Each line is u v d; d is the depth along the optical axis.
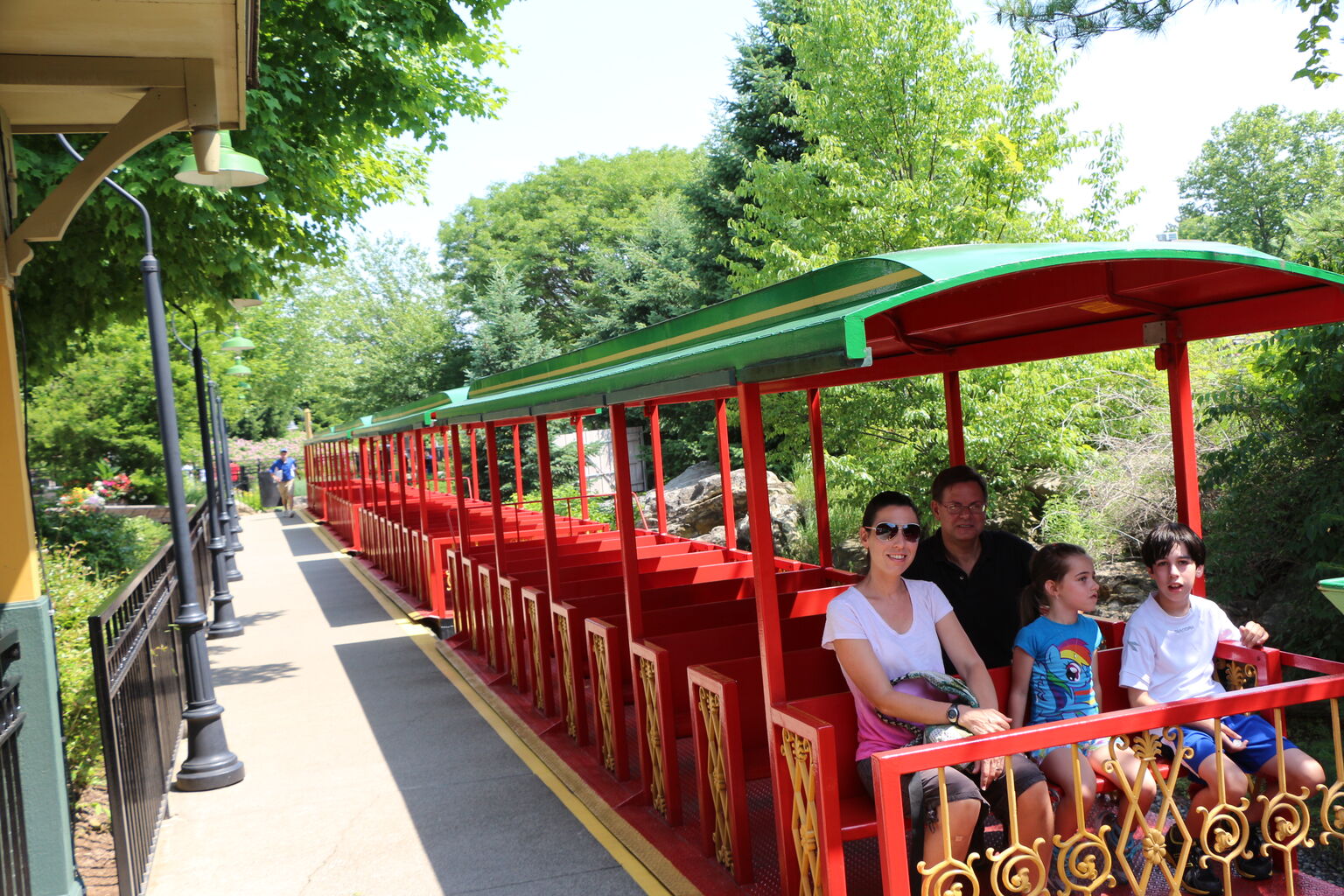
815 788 3.46
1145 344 4.44
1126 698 4.22
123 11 4.01
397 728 7.08
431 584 11.20
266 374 31.41
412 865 4.71
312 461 34.50
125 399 18.64
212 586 14.82
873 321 4.70
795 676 4.40
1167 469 9.97
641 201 45.38
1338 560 7.03
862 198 13.38
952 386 5.62
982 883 3.75
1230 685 4.06
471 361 34.59
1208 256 3.30
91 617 4.24
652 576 7.73
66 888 4.26
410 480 30.27
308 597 13.97
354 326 54.75
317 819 5.40
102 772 6.00
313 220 10.38
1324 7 6.39
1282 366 7.47
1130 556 10.12
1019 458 11.92
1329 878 4.00
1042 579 3.82
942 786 3.00
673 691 5.06
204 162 4.68
